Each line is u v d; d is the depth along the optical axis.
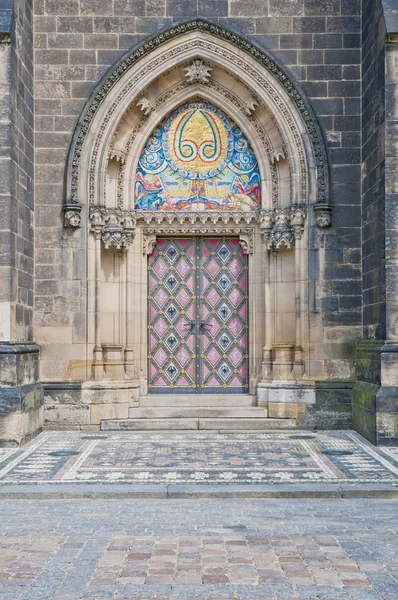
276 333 14.91
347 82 14.61
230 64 14.65
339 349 14.41
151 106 15.00
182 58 14.62
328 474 9.90
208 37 14.60
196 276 15.48
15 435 12.17
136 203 15.35
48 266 14.39
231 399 14.92
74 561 6.47
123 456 11.32
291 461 10.88
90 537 7.22
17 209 12.98
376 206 13.20
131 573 6.16
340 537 7.19
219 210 15.34
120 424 14.19
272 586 5.85
